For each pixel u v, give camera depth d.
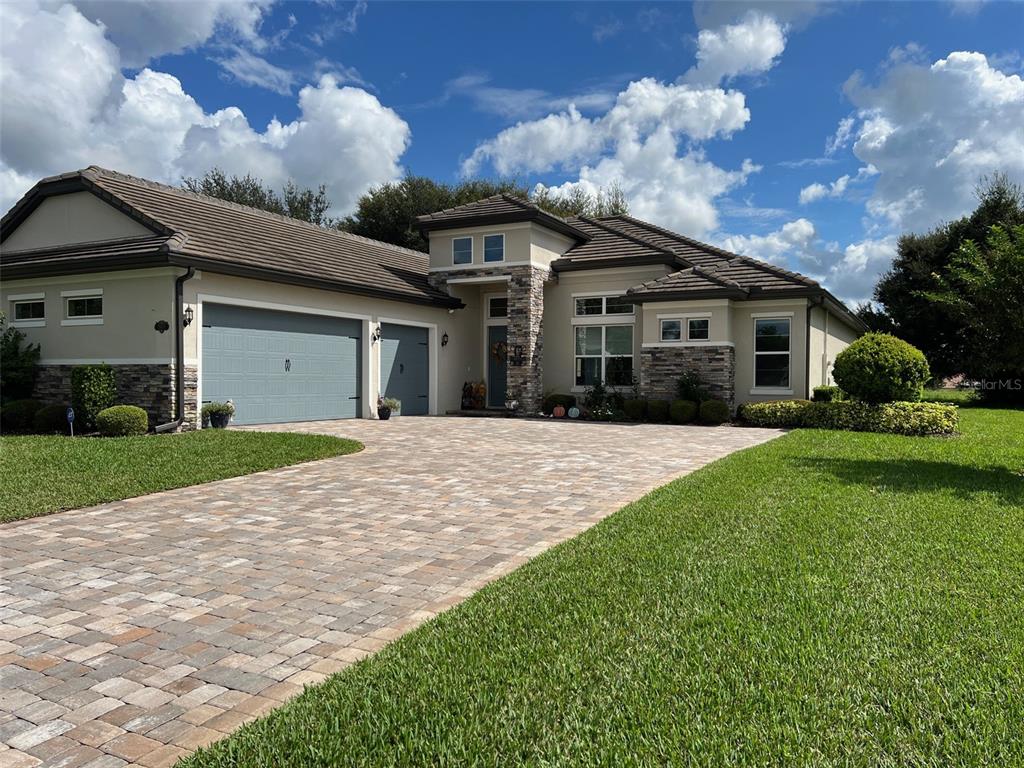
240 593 4.49
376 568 5.03
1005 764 2.36
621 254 19.50
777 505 6.60
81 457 9.39
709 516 6.18
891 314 30.38
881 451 10.56
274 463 9.48
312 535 5.94
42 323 14.41
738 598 4.05
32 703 3.04
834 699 2.82
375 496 7.57
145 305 13.20
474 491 7.86
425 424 16.16
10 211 15.30
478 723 2.68
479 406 20.80
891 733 2.56
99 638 3.76
